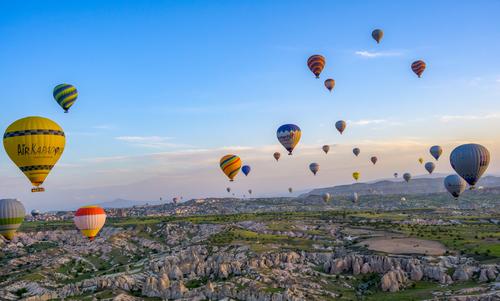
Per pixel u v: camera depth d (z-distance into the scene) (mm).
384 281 137875
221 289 140500
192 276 165000
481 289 121000
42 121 94875
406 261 150875
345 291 139125
